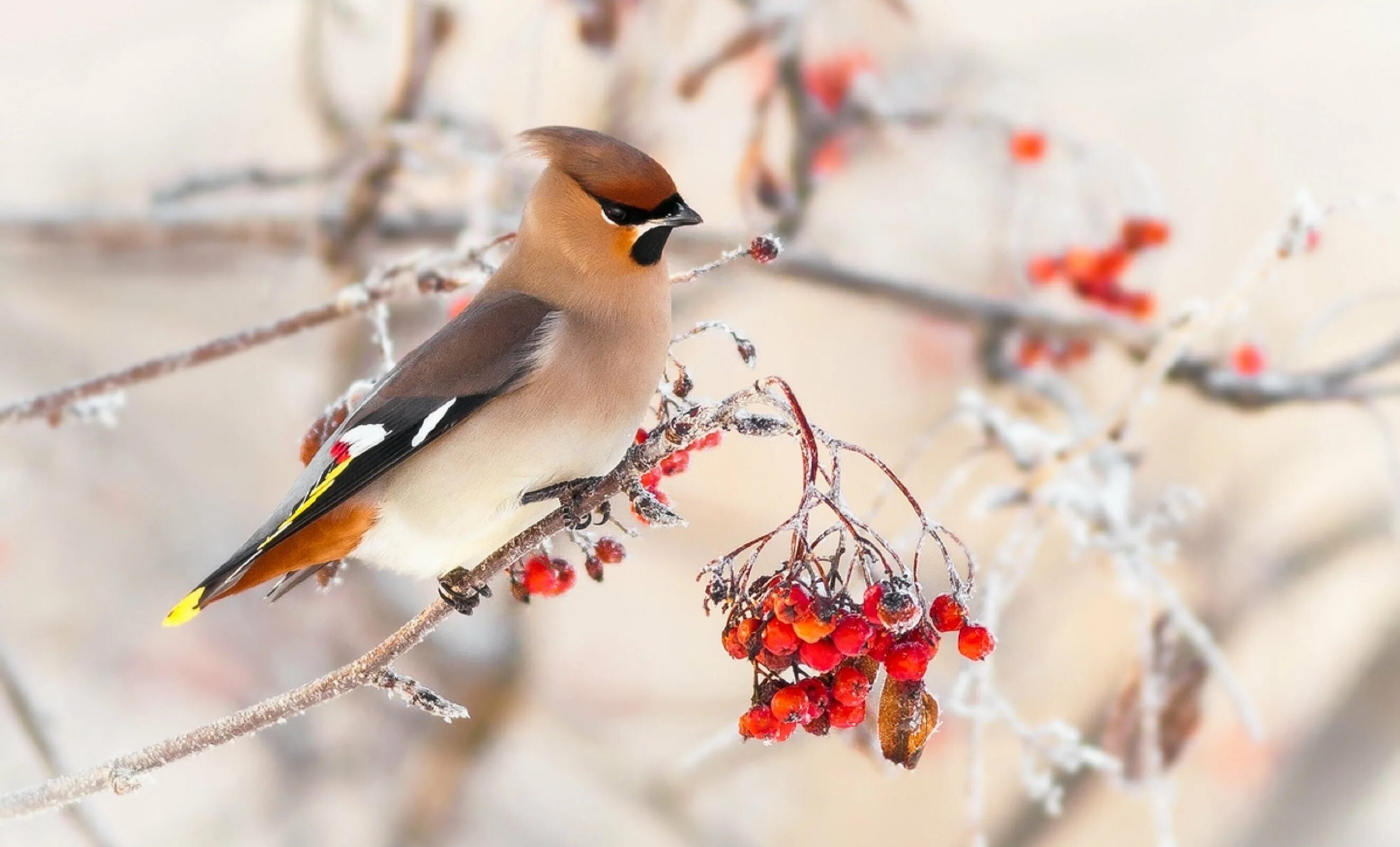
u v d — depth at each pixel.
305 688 6.72
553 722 14.77
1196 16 14.67
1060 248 11.55
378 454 7.32
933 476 14.06
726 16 12.36
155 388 15.27
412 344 11.75
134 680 14.87
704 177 12.43
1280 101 14.57
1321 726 12.91
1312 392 10.61
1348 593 13.10
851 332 14.99
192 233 11.55
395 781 14.14
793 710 5.70
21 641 14.77
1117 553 8.88
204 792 14.51
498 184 10.77
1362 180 14.27
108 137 15.34
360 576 13.25
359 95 11.70
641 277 7.42
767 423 6.03
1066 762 8.35
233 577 7.12
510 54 11.25
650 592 15.48
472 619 12.97
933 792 12.83
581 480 7.40
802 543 5.74
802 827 13.46
